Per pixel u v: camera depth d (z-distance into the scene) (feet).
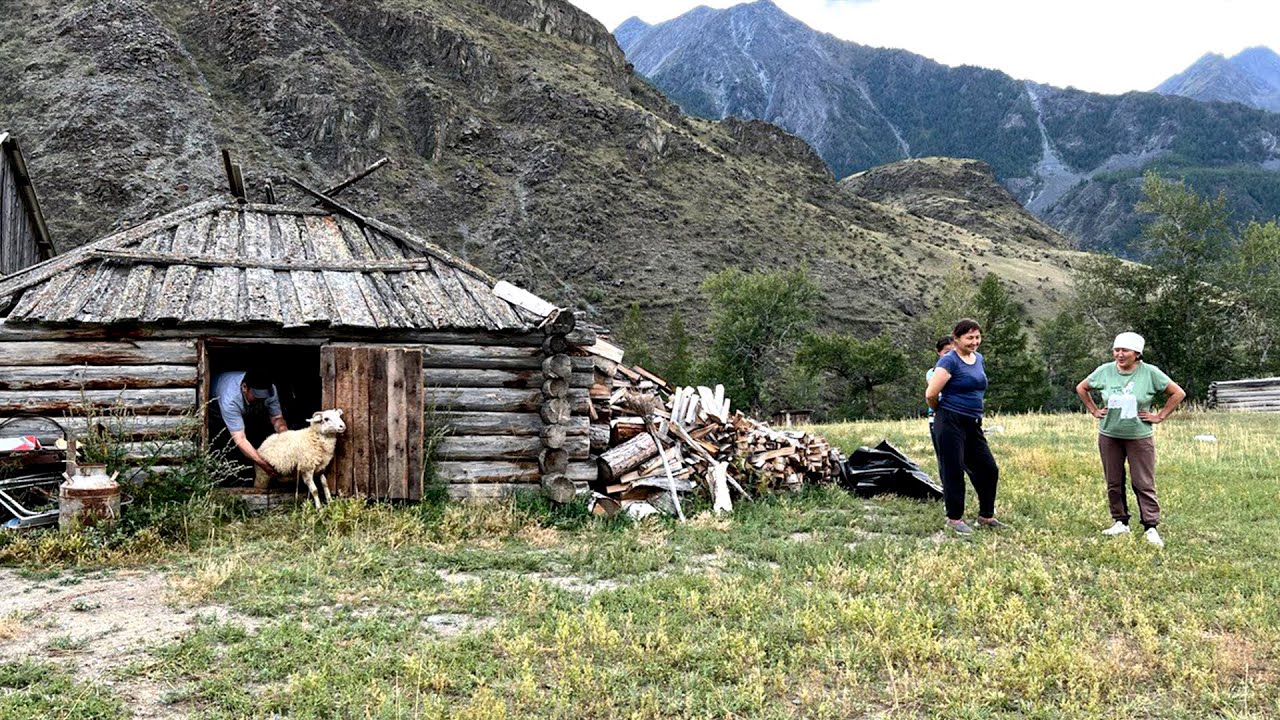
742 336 213.87
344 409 28.63
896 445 54.34
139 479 26.96
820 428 71.97
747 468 34.45
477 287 33.22
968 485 36.94
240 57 356.18
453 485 30.32
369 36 414.41
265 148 315.99
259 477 28.53
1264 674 16.26
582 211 334.65
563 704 14.19
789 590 20.86
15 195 50.93
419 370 29.25
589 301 282.97
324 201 37.88
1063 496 34.30
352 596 20.03
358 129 333.01
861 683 15.64
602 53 527.40
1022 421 74.43
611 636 16.90
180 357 28.25
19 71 308.40
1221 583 22.18
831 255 355.97
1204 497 34.71
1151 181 149.69
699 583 21.45
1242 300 148.66
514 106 406.82
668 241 334.03
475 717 13.53
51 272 29.35
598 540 26.78
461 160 354.95
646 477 31.65
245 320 28.27
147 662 15.58
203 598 19.58
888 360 207.51
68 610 18.81
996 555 24.63
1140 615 18.86
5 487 25.67
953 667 16.35
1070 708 14.53
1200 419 76.79
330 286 31.60
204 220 35.22
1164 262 149.28
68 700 13.97
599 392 34.94
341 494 28.43
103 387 27.58
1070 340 227.20
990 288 191.93
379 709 13.83
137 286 29.12
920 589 20.99
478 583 21.22
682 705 14.47
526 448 31.01
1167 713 14.71
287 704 14.07
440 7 459.32
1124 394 26.96
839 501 33.50
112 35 325.21
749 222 364.58
